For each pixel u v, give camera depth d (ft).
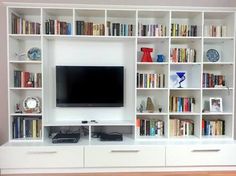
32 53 10.64
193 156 9.93
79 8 10.03
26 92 11.14
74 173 9.84
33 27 10.32
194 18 11.09
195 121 10.99
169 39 10.27
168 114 10.47
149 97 11.17
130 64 11.36
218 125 11.07
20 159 9.58
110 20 11.27
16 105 10.71
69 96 10.91
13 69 10.44
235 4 11.37
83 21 10.50
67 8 10.04
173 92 11.52
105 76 11.00
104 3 11.16
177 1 11.29
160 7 10.09
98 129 11.49
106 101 11.05
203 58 10.96
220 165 10.09
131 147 9.78
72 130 11.45
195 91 10.99
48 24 10.33
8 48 9.94
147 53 10.82
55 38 10.77
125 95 11.41
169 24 10.25
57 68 10.82
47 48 10.98
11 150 9.55
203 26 10.35
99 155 9.76
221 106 10.96
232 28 10.50
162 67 11.23
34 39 10.89
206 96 11.50
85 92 10.96
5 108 11.04
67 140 10.08
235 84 11.15
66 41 11.18
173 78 11.38
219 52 11.38
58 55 11.18
